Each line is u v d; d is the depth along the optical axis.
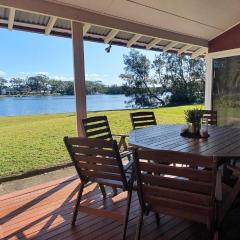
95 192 3.26
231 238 2.22
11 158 4.98
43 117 8.52
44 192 3.28
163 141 2.68
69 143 2.34
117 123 7.78
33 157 5.09
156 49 5.90
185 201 1.82
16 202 3.00
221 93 5.99
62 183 3.57
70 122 7.77
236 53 5.52
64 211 2.79
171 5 4.04
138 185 1.93
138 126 4.05
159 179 1.84
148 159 1.80
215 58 5.93
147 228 2.42
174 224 2.48
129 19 4.29
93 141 2.21
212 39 5.92
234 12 4.72
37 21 4.03
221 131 3.29
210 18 4.77
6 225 2.52
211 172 1.65
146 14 4.20
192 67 11.34
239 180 2.00
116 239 2.28
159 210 1.97
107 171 2.31
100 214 2.42
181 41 5.31
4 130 6.93
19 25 4.07
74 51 3.82
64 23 4.21
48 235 2.35
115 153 2.17
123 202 2.97
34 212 2.77
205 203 1.75
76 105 3.92
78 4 3.63
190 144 2.54
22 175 3.93
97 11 3.88
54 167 4.30
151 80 10.95
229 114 5.92
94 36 4.76
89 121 3.41
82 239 2.29
